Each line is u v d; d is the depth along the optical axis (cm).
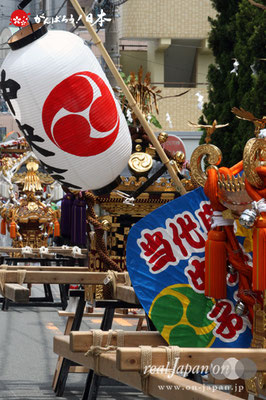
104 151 716
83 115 695
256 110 2077
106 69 2312
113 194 877
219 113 2312
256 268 474
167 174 959
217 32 2322
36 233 1705
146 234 515
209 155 511
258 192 477
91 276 769
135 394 812
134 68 3525
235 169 517
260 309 494
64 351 538
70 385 848
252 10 2170
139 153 879
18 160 1714
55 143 704
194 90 3150
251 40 2112
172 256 514
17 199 1756
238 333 509
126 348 428
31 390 812
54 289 2147
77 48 698
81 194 897
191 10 3231
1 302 1706
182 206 518
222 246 502
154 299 511
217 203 501
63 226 938
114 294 736
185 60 3378
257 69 2162
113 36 2344
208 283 501
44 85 683
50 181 1734
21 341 1167
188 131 2984
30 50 688
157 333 516
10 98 701
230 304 512
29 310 1634
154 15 3228
